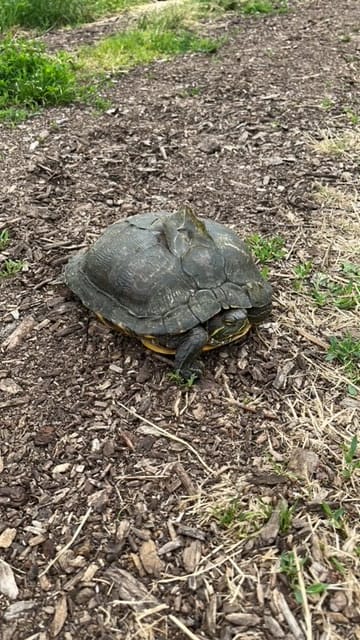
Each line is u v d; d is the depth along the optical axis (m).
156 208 0.76
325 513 0.44
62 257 0.67
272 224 0.73
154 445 0.49
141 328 0.50
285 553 0.42
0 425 0.50
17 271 0.66
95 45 1.23
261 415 0.51
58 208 0.76
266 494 0.45
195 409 0.51
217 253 0.52
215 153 0.87
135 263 0.52
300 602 0.39
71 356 0.56
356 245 0.70
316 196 0.78
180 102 1.00
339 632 0.38
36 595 0.40
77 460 0.48
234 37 1.26
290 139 0.90
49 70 1.02
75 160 0.85
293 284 0.64
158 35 1.24
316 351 0.57
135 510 0.44
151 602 0.39
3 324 0.60
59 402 0.52
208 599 0.40
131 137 0.90
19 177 0.81
